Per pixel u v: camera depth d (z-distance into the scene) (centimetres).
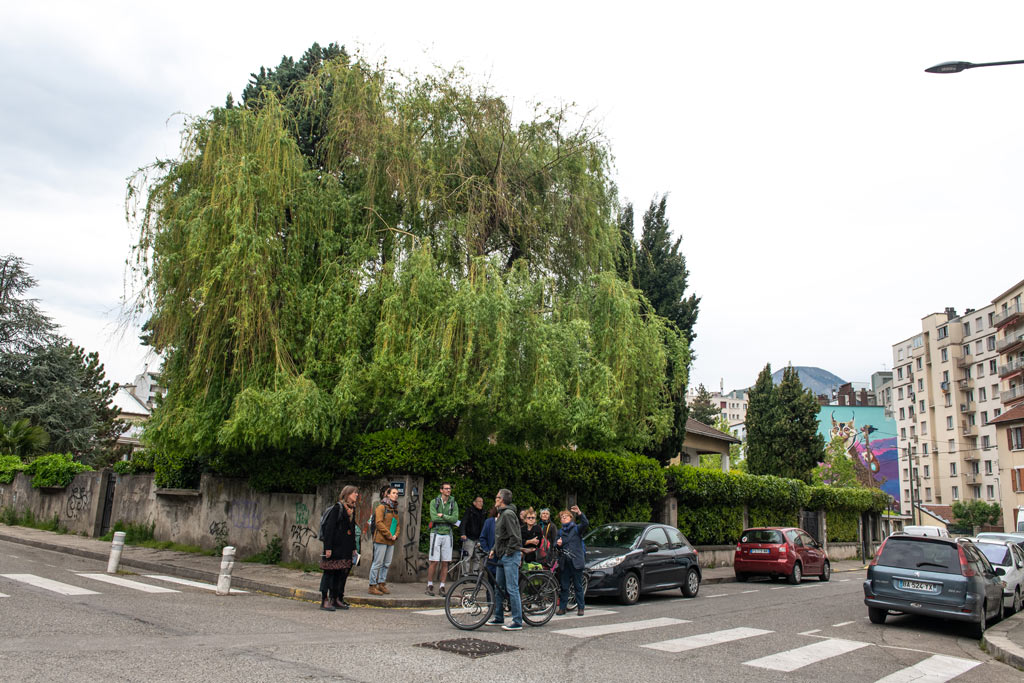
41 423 3784
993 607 1194
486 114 1517
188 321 1377
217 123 1441
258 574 1352
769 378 3809
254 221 1339
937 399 8088
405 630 875
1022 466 5084
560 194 1587
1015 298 6169
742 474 2655
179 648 671
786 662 790
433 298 1293
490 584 933
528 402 1277
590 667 691
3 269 4088
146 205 1382
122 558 1566
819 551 2211
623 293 1531
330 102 1603
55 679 532
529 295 1317
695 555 1552
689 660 764
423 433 1396
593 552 1345
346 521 1066
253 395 1268
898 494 8106
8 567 1298
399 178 1438
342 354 1365
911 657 883
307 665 625
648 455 2319
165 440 1477
